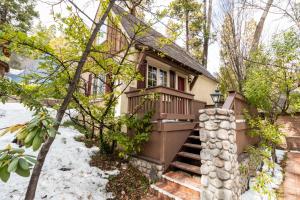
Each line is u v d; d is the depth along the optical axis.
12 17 18.83
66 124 2.41
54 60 3.25
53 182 3.71
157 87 4.75
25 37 2.82
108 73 4.52
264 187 3.99
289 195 4.32
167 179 4.16
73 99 4.41
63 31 3.55
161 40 4.29
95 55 4.09
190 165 4.44
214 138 3.49
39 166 1.45
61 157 4.73
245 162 4.75
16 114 8.32
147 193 3.99
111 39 6.11
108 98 4.92
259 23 6.80
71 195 3.47
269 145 5.77
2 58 2.77
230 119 3.64
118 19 3.98
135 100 5.38
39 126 1.06
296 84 5.89
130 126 4.74
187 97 5.73
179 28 4.00
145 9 3.32
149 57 6.80
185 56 10.92
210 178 3.38
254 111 6.50
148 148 4.80
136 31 4.09
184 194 3.65
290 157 7.70
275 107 6.39
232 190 3.27
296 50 5.42
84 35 3.73
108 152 5.25
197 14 15.55
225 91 9.25
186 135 5.34
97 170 4.50
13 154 0.96
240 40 6.98
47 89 3.76
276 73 5.94
